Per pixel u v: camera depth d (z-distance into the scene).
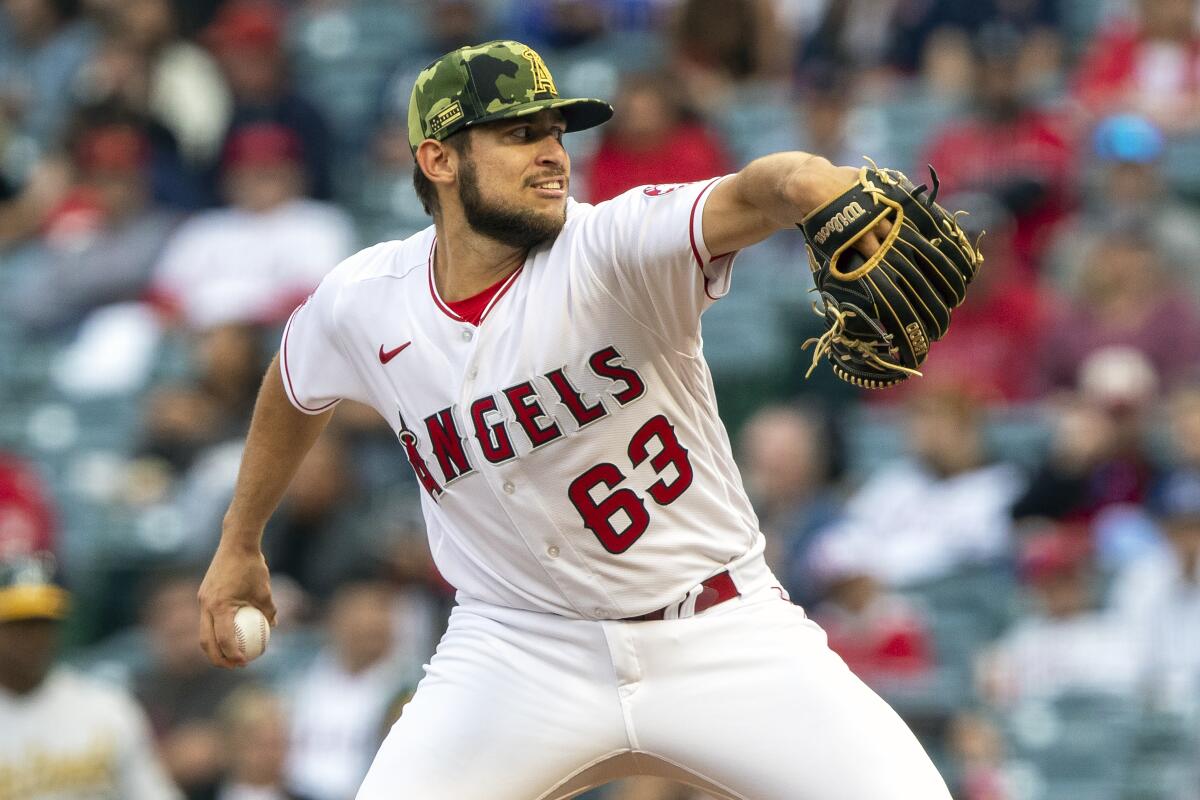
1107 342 32.19
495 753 13.14
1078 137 36.50
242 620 14.30
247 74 42.00
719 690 12.89
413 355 12.98
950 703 27.23
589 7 42.22
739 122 38.94
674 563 12.92
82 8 48.56
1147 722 26.80
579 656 13.10
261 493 14.23
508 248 12.69
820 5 43.34
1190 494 28.33
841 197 10.93
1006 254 33.47
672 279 12.01
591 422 12.55
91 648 33.94
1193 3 37.88
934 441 30.28
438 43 42.00
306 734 27.66
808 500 30.06
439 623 28.88
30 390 38.62
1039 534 29.12
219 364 35.25
